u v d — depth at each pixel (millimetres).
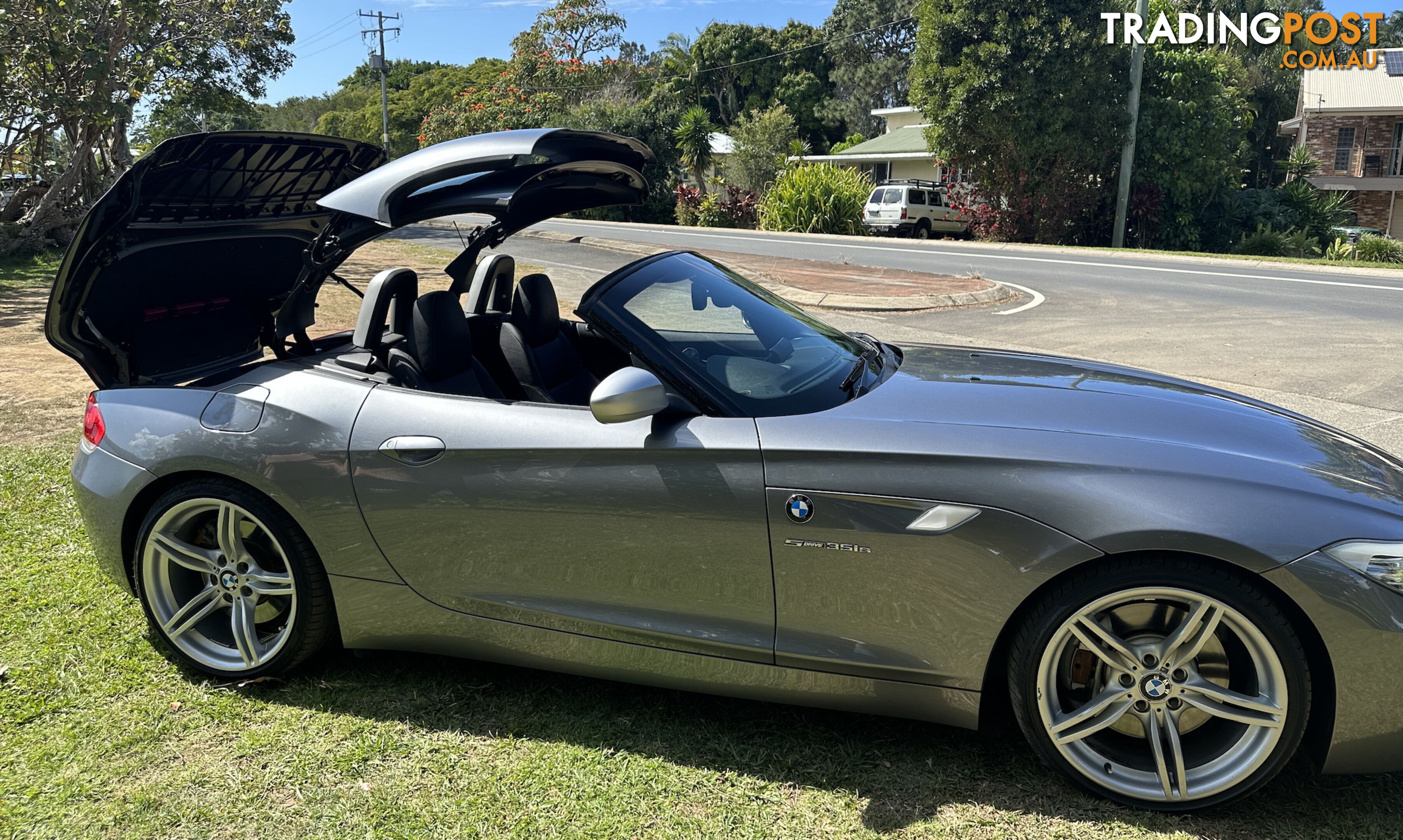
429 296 3100
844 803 2416
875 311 11352
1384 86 33656
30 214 16844
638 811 2393
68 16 14531
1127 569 2256
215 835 2303
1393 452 5180
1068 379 3059
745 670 2594
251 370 3115
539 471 2631
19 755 2604
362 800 2432
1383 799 2402
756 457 2469
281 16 19234
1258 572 2158
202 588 3143
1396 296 12797
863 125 61719
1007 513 2293
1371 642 2137
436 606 2828
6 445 5305
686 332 2828
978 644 2373
